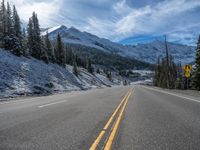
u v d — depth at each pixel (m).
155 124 7.68
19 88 32.72
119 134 6.22
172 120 8.46
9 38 57.47
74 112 10.61
